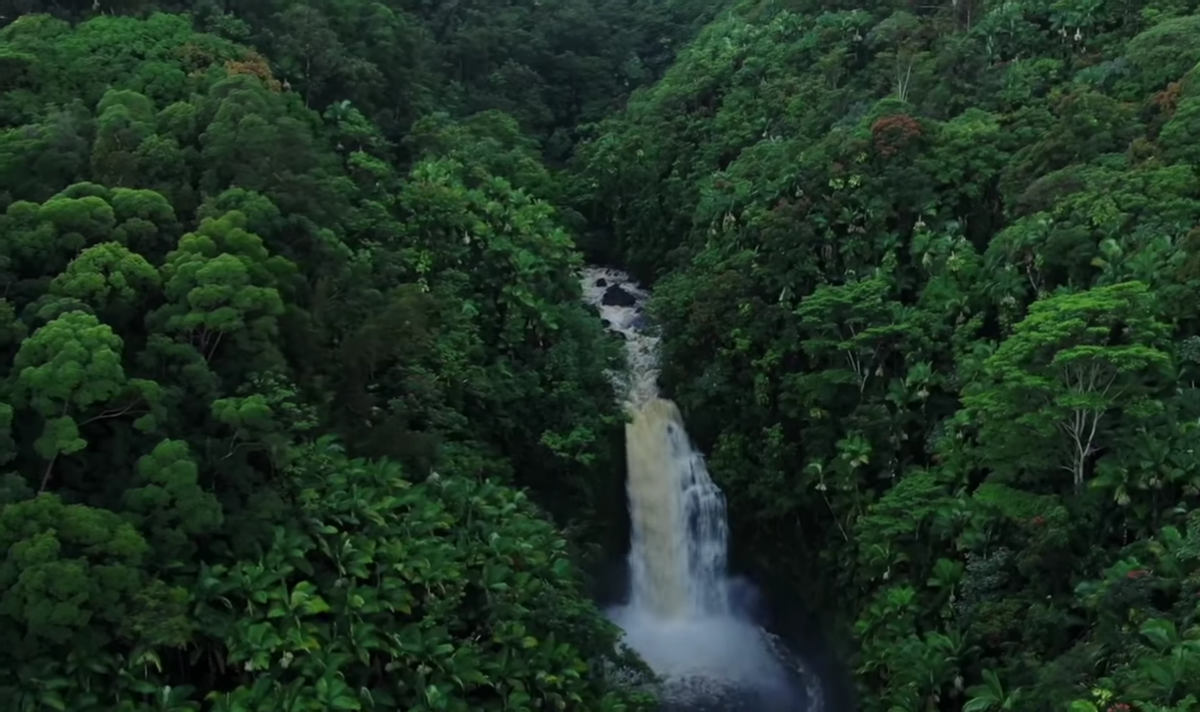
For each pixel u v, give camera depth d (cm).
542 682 3384
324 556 3391
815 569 4525
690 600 5041
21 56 4344
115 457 3086
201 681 3084
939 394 4262
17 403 2945
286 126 4284
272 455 3300
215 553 3170
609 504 5003
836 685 4188
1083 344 3391
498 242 5100
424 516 3616
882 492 4259
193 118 4194
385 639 3259
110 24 4941
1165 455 3266
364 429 3900
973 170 4928
